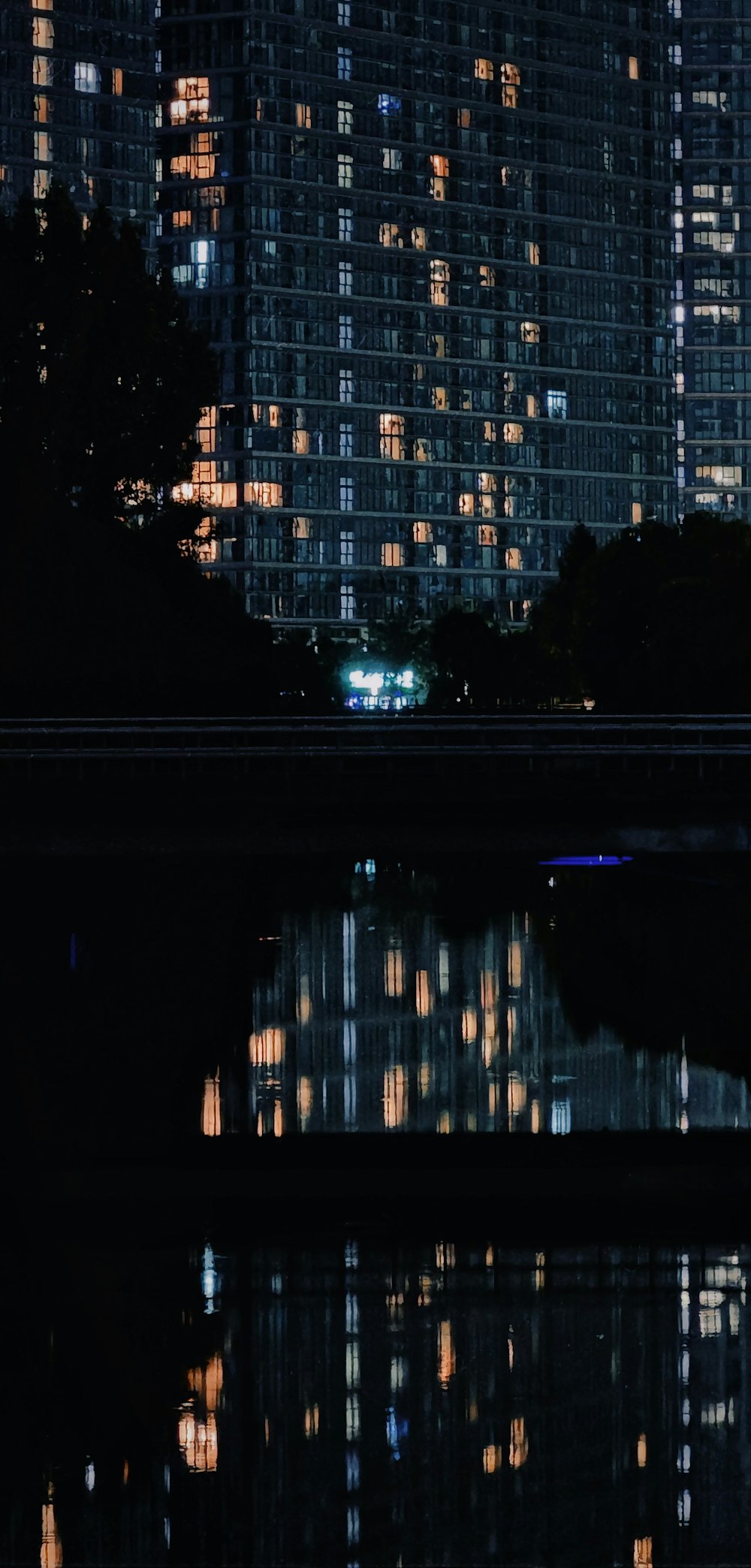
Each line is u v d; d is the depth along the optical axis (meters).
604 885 132.50
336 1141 58.59
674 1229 49.88
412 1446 37.38
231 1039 76.56
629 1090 66.75
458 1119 62.16
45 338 157.25
